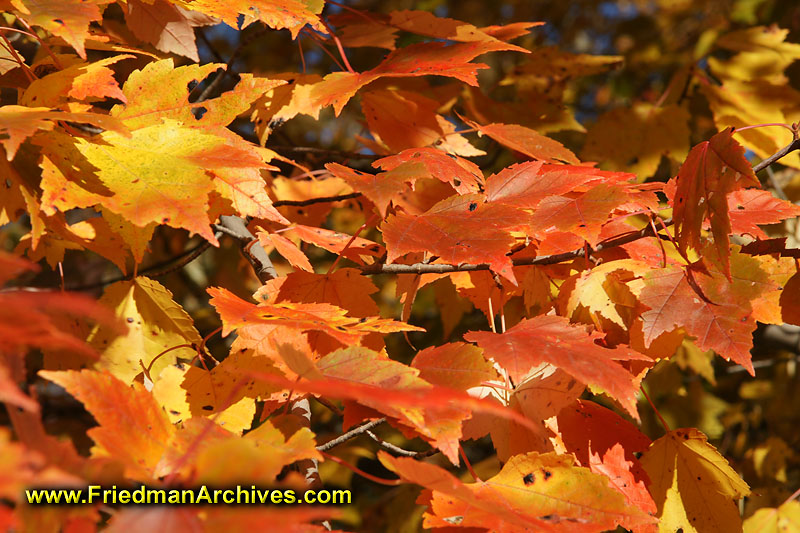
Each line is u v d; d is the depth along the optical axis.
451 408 1.12
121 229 1.13
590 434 1.20
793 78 1.98
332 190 1.50
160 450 1.07
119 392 1.07
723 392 2.49
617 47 3.33
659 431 2.02
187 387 1.15
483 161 2.01
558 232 1.24
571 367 1.13
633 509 1.13
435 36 1.42
